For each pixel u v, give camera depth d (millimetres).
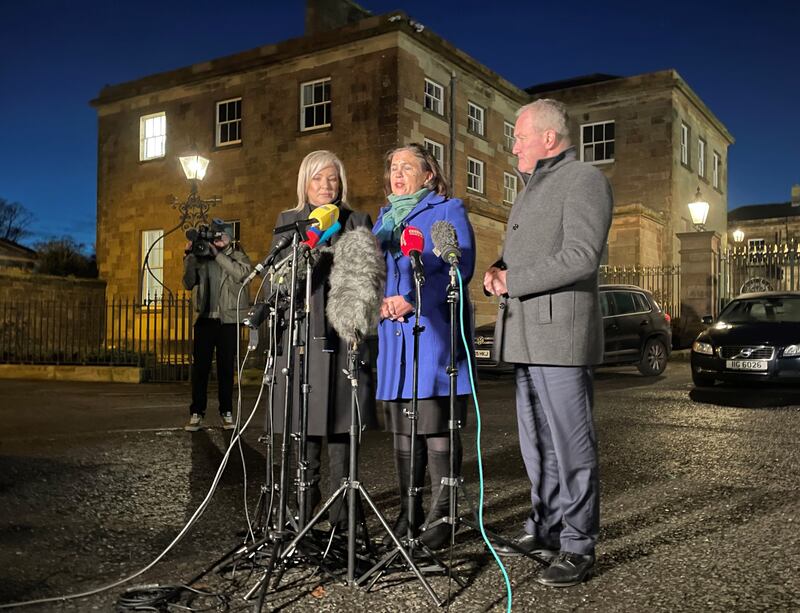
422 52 18656
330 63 18734
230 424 7316
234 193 20281
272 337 3334
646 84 24172
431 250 3475
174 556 3467
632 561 3379
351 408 3225
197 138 21062
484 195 21438
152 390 11625
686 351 18328
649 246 22719
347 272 3113
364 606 2828
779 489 4738
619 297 12938
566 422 3125
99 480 5027
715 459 5711
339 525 3631
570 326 3115
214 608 2809
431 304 3414
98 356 14367
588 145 25547
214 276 7152
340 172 3758
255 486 4887
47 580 3152
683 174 25141
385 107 17875
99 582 3129
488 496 4617
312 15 20953
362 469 5355
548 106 3295
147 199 21953
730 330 10430
